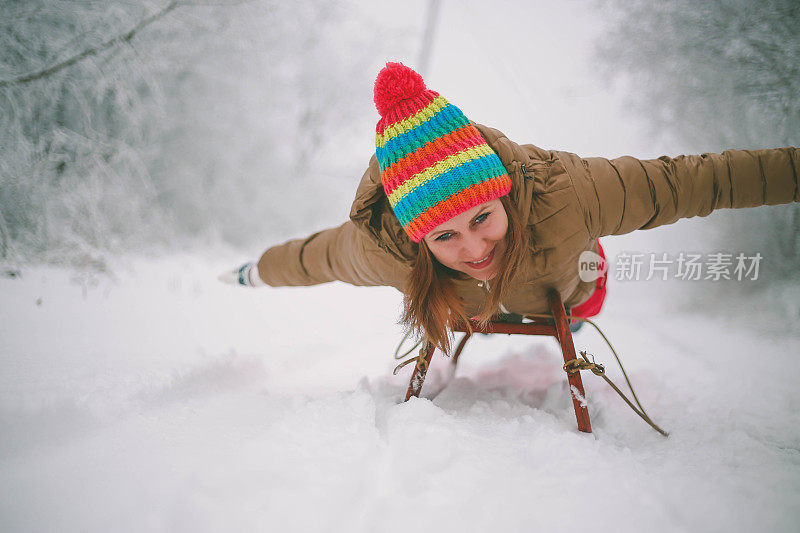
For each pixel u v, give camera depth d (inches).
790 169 62.7
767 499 42.3
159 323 117.8
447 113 53.1
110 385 68.0
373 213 61.6
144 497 42.4
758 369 88.2
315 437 53.0
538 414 63.9
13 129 138.8
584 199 59.2
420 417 58.5
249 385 82.4
